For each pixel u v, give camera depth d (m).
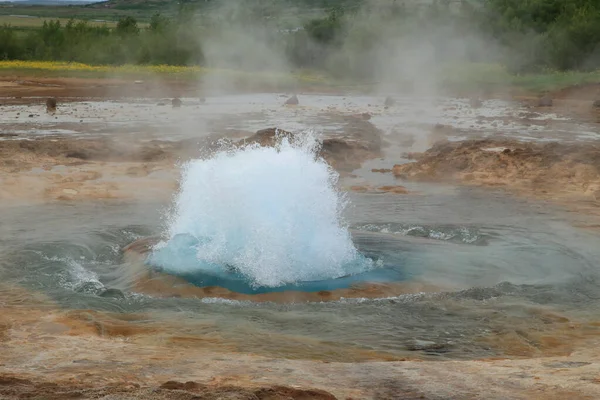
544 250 9.46
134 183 14.27
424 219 11.45
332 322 6.79
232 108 31.67
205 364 5.14
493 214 11.92
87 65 56.12
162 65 57.94
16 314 6.76
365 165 17.69
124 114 28.00
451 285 8.02
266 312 7.07
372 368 5.15
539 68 52.75
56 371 4.88
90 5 176.75
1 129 22.53
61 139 20.00
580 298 7.65
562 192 14.01
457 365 5.27
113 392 4.18
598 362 5.39
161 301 7.35
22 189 13.36
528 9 59.97
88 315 6.75
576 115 29.86
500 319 6.90
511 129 24.83
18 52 61.38
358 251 9.01
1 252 8.96
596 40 50.44
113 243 9.67
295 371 5.00
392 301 7.47
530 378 4.84
